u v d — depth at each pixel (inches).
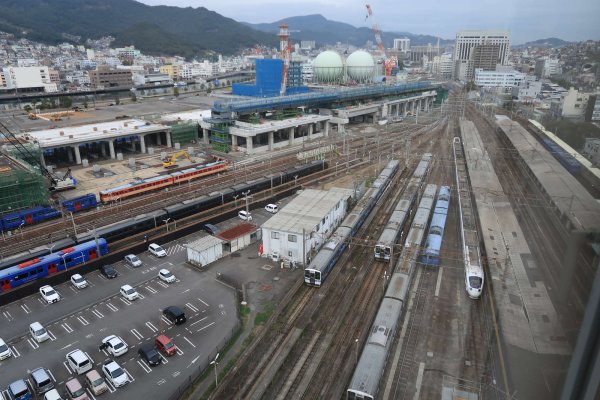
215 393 1290.6
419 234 2158.0
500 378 1186.0
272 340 1529.3
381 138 5014.8
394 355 1417.3
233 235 2251.5
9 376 1392.7
